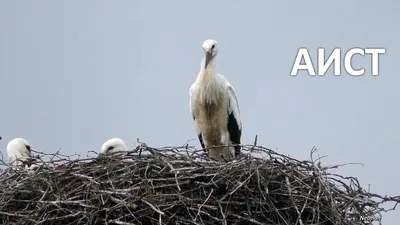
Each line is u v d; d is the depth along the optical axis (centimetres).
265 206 1467
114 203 1448
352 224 1484
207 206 1435
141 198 1440
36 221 1442
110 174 1498
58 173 1498
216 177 1473
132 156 1516
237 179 1468
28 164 1648
